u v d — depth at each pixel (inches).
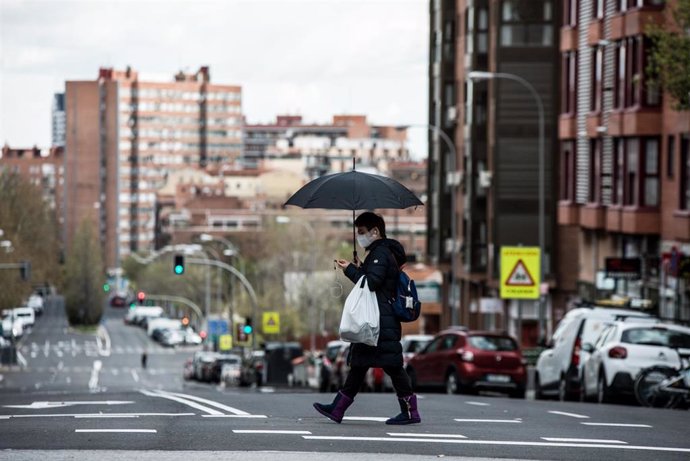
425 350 2635.3
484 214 5433.1
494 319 5531.5
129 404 1569.9
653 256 3499.0
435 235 6186.0
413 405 1192.2
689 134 3363.7
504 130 5172.2
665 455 1000.9
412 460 925.2
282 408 1477.6
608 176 3961.6
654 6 3563.0
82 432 1115.3
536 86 5157.5
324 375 3464.6
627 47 3690.9
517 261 3548.2
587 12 4212.6
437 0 6092.5
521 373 2493.8
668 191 3531.0
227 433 1099.9
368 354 1157.1
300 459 920.9
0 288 6820.9
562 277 5132.9
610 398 2022.6
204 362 6535.4
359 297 1117.7
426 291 7568.9
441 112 6028.5
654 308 3336.6
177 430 1131.9
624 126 3676.2
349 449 988.6
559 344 2395.4
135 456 932.6
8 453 948.6
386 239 1123.9
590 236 4308.6
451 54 5999.0
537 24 5152.6
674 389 1897.1
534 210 5172.2
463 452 984.9
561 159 4692.4
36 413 1393.9
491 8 5334.6
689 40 2498.8
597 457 971.9
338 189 1123.9
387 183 1135.0
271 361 5251.0
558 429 1220.5
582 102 4256.9
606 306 3041.3
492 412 1512.1
